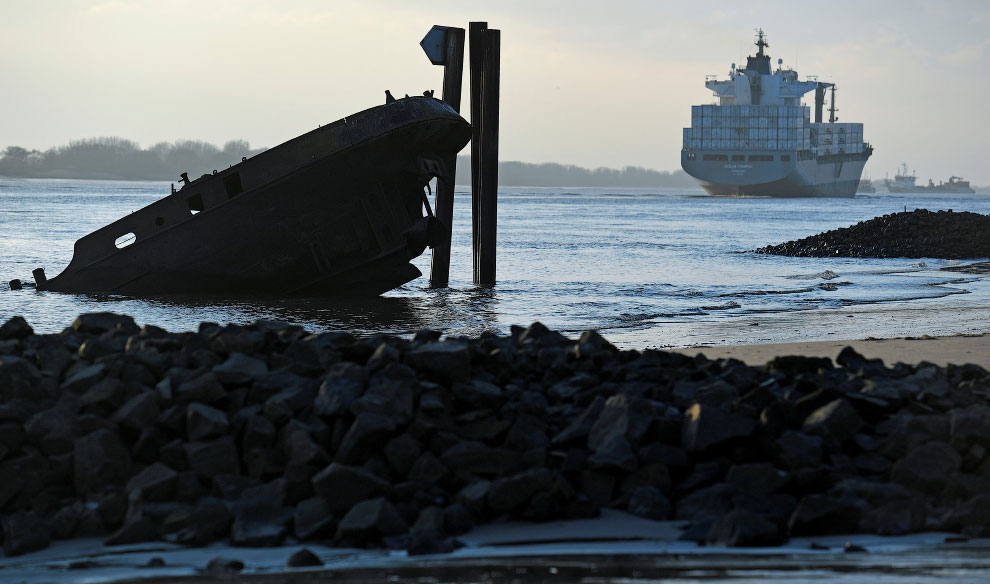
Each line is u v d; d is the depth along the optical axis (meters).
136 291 47.44
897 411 14.81
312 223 45.75
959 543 10.48
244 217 45.25
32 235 102.25
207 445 12.59
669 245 103.62
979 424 12.76
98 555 10.52
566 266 73.94
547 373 16.44
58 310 43.31
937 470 12.26
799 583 8.59
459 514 11.22
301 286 47.38
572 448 12.91
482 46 52.19
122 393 13.89
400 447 12.46
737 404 13.81
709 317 41.59
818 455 12.52
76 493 12.29
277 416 13.05
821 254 88.69
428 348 14.84
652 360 17.75
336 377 13.88
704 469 12.46
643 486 12.20
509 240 110.62
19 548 10.65
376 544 10.75
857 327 36.72
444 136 46.59
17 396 13.96
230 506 11.57
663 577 8.90
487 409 13.89
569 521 11.59
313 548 10.66
